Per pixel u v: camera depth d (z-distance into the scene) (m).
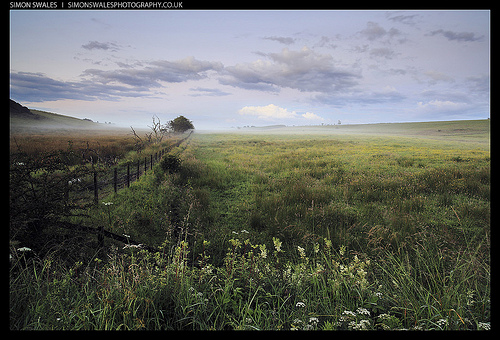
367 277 3.76
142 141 27.05
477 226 6.96
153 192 9.78
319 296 3.06
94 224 6.20
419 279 3.84
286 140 58.03
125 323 2.40
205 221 7.59
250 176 15.55
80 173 5.46
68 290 2.87
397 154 26.69
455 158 21.52
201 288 3.17
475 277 3.11
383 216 7.96
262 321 2.62
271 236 6.61
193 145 40.12
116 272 3.16
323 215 7.76
